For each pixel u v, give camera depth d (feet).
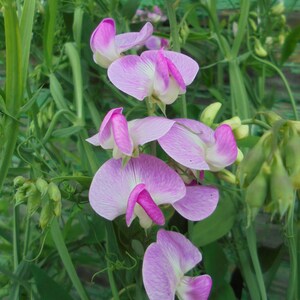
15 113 0.30
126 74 0.27
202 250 0.38
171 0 0.33
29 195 0.28
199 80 0.53
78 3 0.46
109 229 0.32
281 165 0.23
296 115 0.45
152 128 0.25
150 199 0.25
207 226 0.36
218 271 0.37
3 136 0.30
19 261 0.42
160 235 0.26
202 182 0.29
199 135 0.26
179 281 0.27
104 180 0.26
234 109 0.44
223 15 0.58
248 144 0.33
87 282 0.56
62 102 0.43
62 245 0.34
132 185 0.26
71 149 0.61
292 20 0.57
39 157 0.36
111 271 0.33
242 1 0.43
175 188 0.26
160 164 0.26
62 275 0.44
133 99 0.47
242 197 0.34
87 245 0.41
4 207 0.51
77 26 0.45
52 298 0.33
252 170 0.24
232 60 0.45
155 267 0.25
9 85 0.30
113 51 0.30
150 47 0.52
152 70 0.28
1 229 0.47
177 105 0.44
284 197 0.23
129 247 0.32
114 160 0.26
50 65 0.44
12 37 0.28
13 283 0.37
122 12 0.49
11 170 0.37
